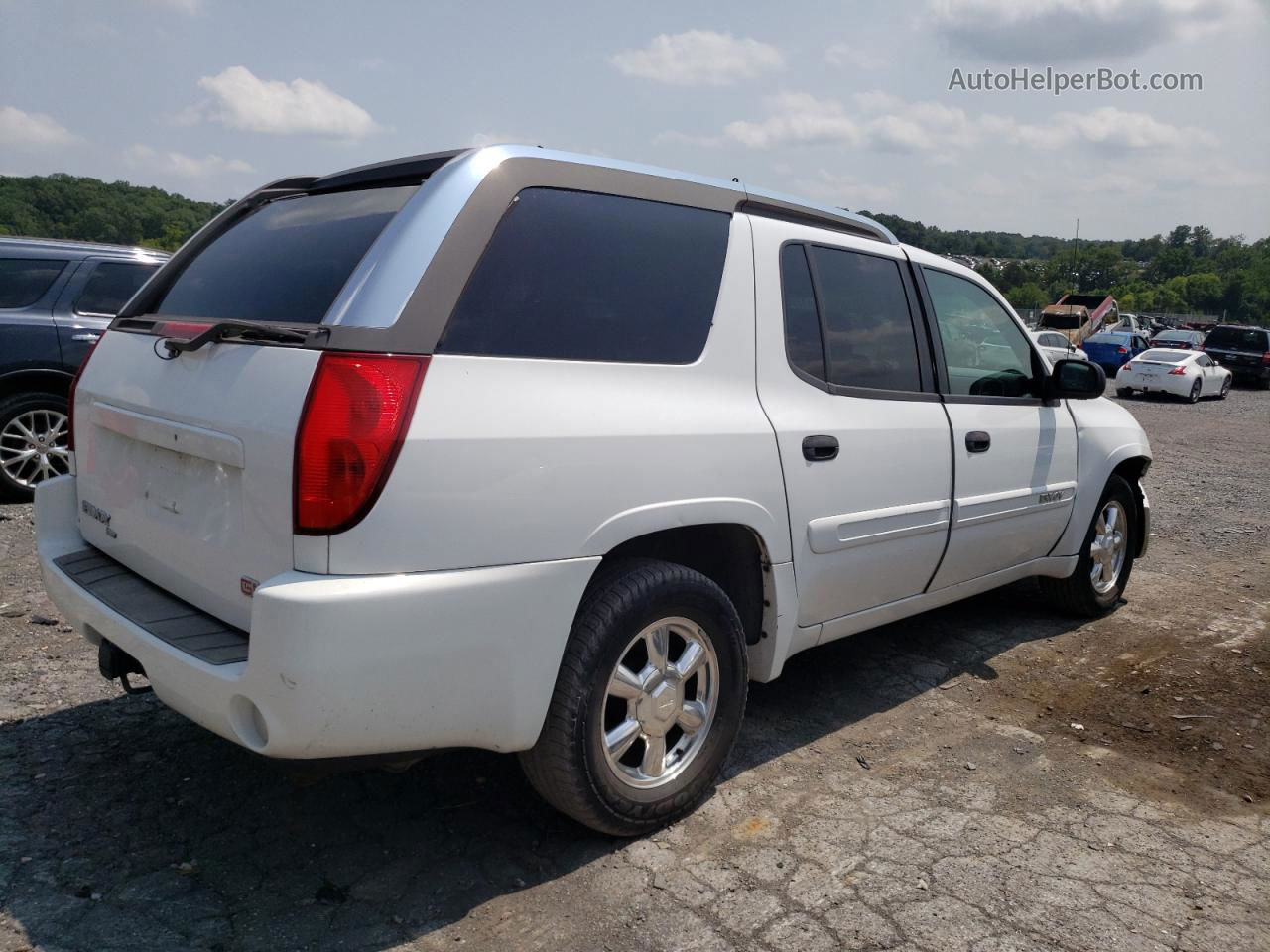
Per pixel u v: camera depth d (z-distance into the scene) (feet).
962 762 11.89
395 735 7.71
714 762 10.21
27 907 8.20
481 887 8.85
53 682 12.82
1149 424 62.03
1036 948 8.30
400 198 9.02
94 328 23.52
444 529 7.74
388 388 7.54
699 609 9.75
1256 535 26.58
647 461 9.12
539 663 8.41
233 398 8.05
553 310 8.87
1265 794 11.42
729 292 10.50
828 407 11.35
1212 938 8.55
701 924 8.43
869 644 16.05
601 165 9.76
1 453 22.70
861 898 8.91
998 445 14.03
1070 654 15.94
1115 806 10.94
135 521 9.57
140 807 9.91
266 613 7.27
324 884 8.79
